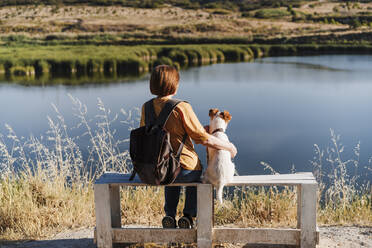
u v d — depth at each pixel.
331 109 20.25
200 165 2.96
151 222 3.91
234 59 57.53
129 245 3.22
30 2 168.25
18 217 3.89
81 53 49.69
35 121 17.08
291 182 2.87
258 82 31.47
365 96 24.45
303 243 2.89
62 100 23.84
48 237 3.53
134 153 2.74
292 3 186.88
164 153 2.65
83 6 164.75
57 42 90.38
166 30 116.69
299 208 3.08
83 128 14.74
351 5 175.12
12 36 97.38
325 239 3.35
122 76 37.84
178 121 2.78
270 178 3.00
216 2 193.62
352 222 3.96
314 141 13.79
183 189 4.99
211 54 56.09
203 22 129.75
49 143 9.03
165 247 3.19
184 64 49.88
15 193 4.34
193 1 199.25
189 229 2.98
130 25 125.12
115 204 3.23
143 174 2.75
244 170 10.94
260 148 13.10
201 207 2.89
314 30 116.19
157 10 165.75
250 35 107.88
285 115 18.86
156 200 4.36
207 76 35.50
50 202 4.23
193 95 25.48
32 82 33.47
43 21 130.50
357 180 8.59
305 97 24.52
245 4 191.75
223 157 2.81
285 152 12.55
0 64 41.50
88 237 3.48
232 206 4.34
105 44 89.06
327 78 33.34
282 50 70.44
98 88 29.23
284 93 26.20
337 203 5.02
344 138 13.91
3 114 19.06
